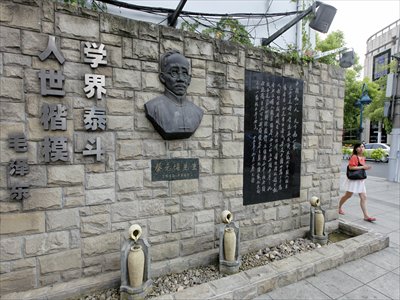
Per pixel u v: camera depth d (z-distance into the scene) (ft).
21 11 7.61
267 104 12.14
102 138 8.82
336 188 15.07
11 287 7.99
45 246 8.31
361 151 16.70
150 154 9.64
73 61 8.28
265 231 12.59
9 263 7.93
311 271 10.17
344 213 18.15
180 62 9.45
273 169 12.59
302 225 13.82
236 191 11.60
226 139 11.16
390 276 10.23
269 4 16.11
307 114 13.53
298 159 13.37
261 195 12.35
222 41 10.81
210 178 10.93
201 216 10.81
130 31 9.02
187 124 9.78
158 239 10.00
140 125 9.39
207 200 10.90
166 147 9.91
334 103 14.57
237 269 10.28
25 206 7.98
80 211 8.69
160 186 9.90
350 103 70.08
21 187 7.84
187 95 10.19
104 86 8.68
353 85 68.64
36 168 8.03
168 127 9.44
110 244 9.18
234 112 11.28
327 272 10.49
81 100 8.45
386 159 55.26
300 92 13.12
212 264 10.87
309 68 13.41
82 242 8.79
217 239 11.25
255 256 11.69
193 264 10.53
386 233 14.52
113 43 8.79
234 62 11.14
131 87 9.15
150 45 9.37
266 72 12.01
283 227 13.17
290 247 12.57
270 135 12.34
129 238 8.69
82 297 8.55
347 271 10.57
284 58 12.54
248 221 12.06
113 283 8.97
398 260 11.48
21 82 7.72
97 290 8.76
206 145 10.73
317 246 12.76
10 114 7.64
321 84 13.92
